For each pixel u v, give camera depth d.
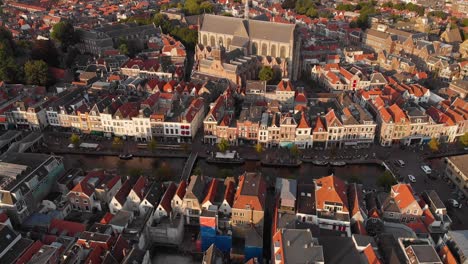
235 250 130.88
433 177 174.75
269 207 152.00
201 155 190.00
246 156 189.25
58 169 163.75
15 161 157.50
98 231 127.69
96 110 199.38
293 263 108.00
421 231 134.25
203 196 144.25
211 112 197.00
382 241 124.44
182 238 139.50
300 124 191.38
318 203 137.00
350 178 168.62
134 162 187.38
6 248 118.81
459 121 199.25
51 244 125.00
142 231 130.75
